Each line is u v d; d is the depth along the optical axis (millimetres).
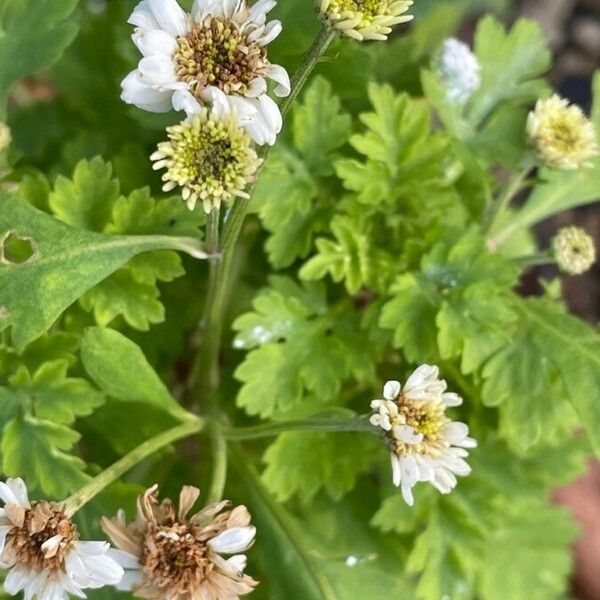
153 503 143
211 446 172
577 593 265
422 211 180
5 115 171
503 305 172
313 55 141
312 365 175
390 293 175
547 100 177
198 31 142
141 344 182
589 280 301
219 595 141
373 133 177
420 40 240
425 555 180
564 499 270
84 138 193
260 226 190
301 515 190
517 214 193
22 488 142
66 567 139
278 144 177
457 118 185
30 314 152
